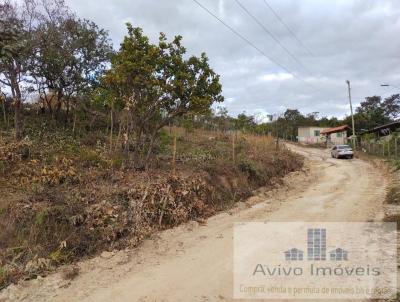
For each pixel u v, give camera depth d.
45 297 5.77
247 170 15.73
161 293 5.89
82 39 15.38
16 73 13.43
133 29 11.35
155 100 11.72
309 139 61.53
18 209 7.86
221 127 27.48
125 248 7.89
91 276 6.55
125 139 12.88
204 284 6.20
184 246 8.28
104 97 14.29
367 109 62.88
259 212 11.77
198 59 11.91
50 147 12.35
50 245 7.20
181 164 13.64
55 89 15.93
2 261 6.50
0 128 13.71
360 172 22.64
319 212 11.57
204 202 11.61
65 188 9.32
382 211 11.29
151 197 9.59
